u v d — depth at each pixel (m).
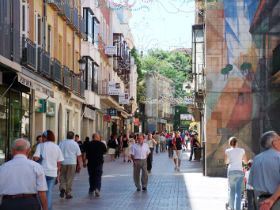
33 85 20.00
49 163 12.10
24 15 21.94
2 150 20.00
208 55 22.94
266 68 22.67
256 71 22.70
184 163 32.72
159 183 19.53
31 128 23.92
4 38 18.08
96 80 40.31
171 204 13.80
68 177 14.83
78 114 35.72
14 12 19.44
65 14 29.92
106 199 14.76
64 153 14.87
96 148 15.34
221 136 22.67
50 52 27.53
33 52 22.27
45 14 25.88
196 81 30.39
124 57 59.06
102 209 12.84
